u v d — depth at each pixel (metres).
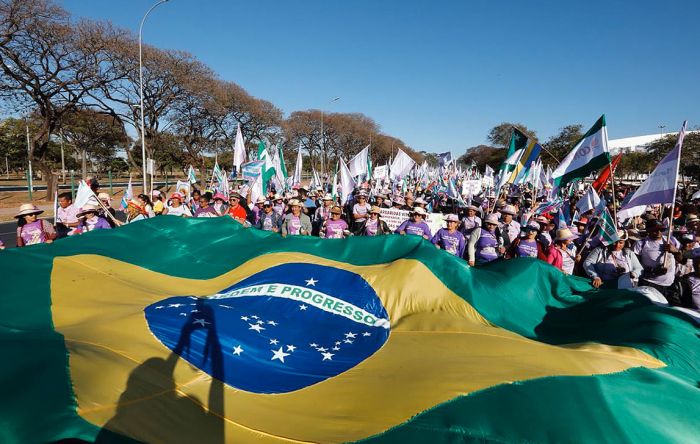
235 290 5.32
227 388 3.22
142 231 6.40
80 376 2.73
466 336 4.24
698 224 8.45
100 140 44.12
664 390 3.13
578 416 2.79
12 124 57.22
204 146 44.66
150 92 34.97
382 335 4.42
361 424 2.79
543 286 5.62
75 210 7.88
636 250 6.82
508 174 10.19
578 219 10.05
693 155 35.53
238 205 10.99
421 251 5.60
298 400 3.16
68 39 27.16
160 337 3.67
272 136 50.22
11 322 3.87
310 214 12.47
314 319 4.73
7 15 24.34
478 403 2.89
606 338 4.34
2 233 17.09
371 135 70.56
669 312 4.50
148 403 2.76
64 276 4.93
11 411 2.29
